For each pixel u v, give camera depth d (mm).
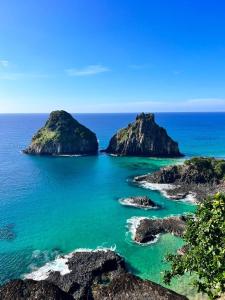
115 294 29531
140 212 91625
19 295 29953
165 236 73188
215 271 21031
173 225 76625
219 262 20391
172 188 117688
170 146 195625
